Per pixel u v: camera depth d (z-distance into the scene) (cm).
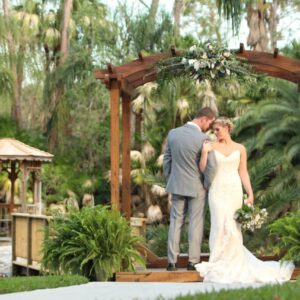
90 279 1002
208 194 1007
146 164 2731
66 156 3322
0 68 2973
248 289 623
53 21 3541
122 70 1136
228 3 2544
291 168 1898
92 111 3291
